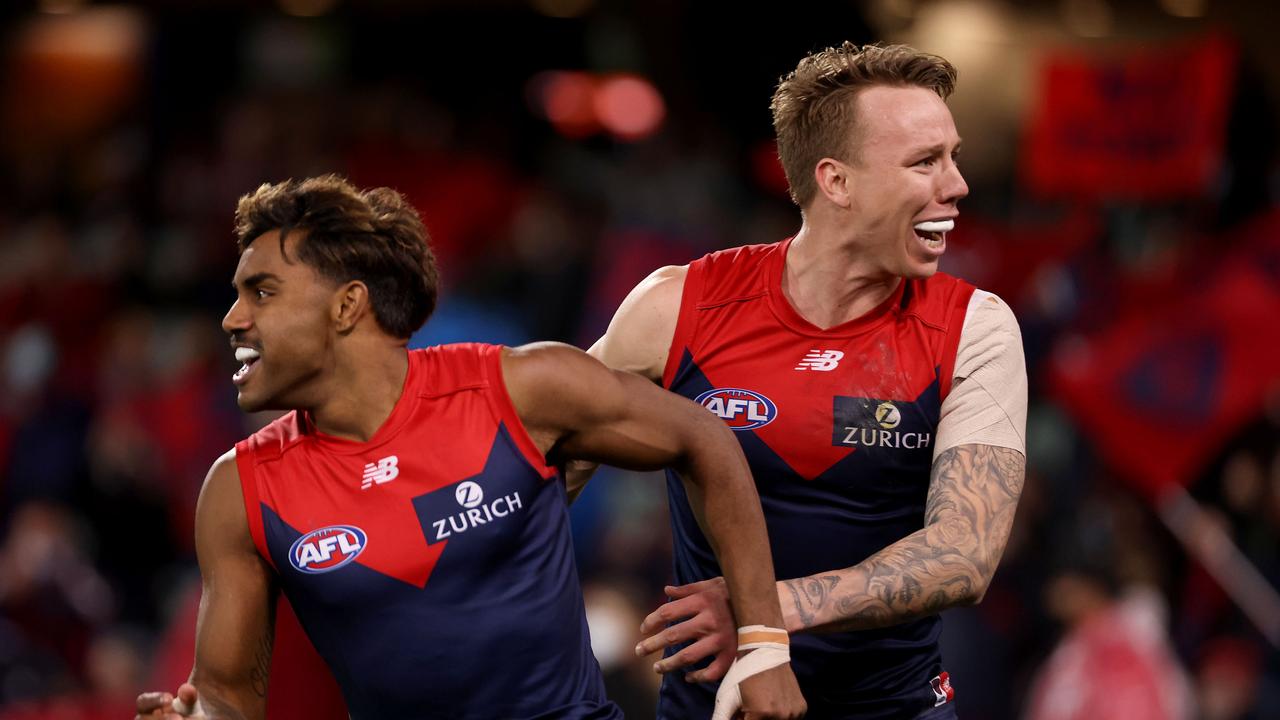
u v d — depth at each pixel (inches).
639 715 537.3
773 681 270.7
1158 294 720.3
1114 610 621.3
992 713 629.6
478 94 1149.1
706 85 1010.7
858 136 292.5
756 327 305.3
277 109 1117.7
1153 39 888.9
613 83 1084.5
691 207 948.0
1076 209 822.5
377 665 269.9
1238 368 657.0
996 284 813.2
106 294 1035.9
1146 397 666.2
